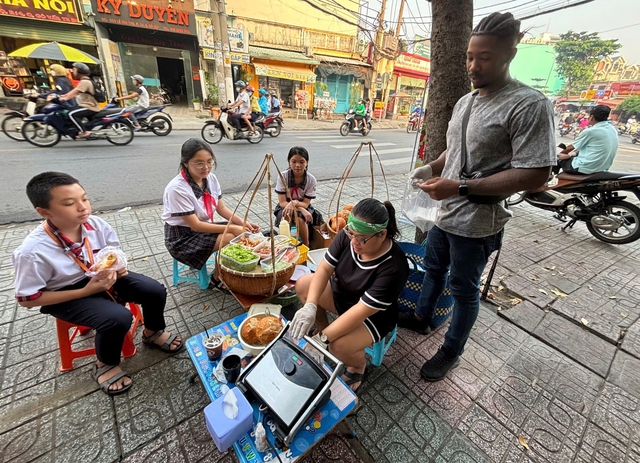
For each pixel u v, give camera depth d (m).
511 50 1.39
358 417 1.66
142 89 7.86
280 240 2.29
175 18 11.65
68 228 1.58
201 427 1.56
